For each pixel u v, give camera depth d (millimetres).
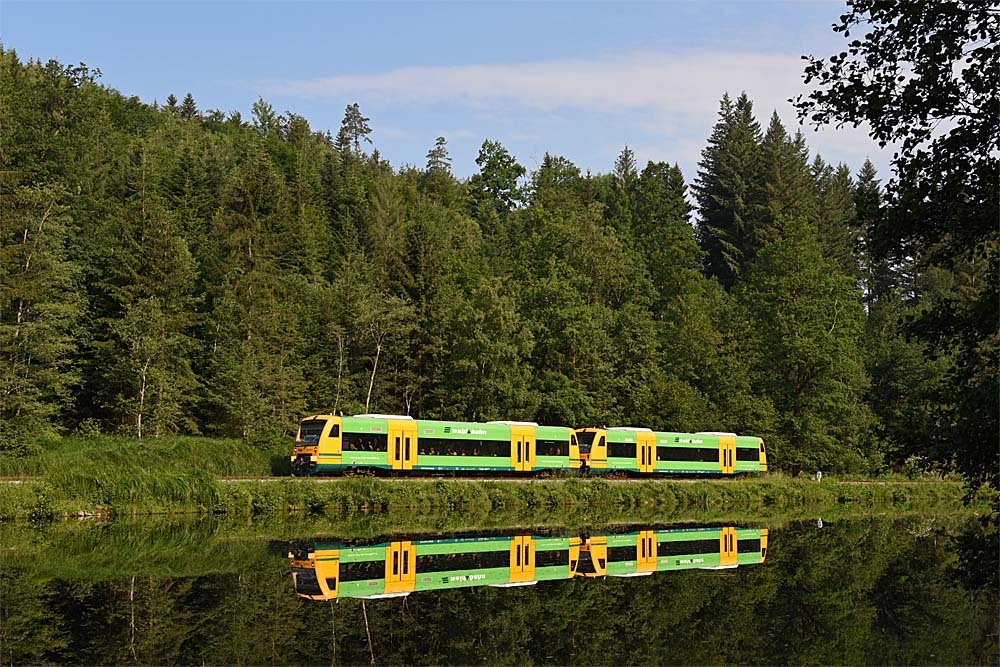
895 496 72875
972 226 16891
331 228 104875
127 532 39031
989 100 16406
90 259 64000
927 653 22703
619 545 41688
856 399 83562
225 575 30031
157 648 20797
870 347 94562
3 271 50688
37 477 44438
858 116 17359
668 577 33531
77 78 77938
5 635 21469
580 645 23125
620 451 65250
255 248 69688
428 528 44625
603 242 92125
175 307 62719
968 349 17312
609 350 77000
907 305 117188
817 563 37875
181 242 63562
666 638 24156
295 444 52469
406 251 74000
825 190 136375
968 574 23062
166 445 52344
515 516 52062
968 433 16922
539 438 61594
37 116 70750
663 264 105000
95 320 61562
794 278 80812
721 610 27906
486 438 58719
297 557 34188
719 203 133625
